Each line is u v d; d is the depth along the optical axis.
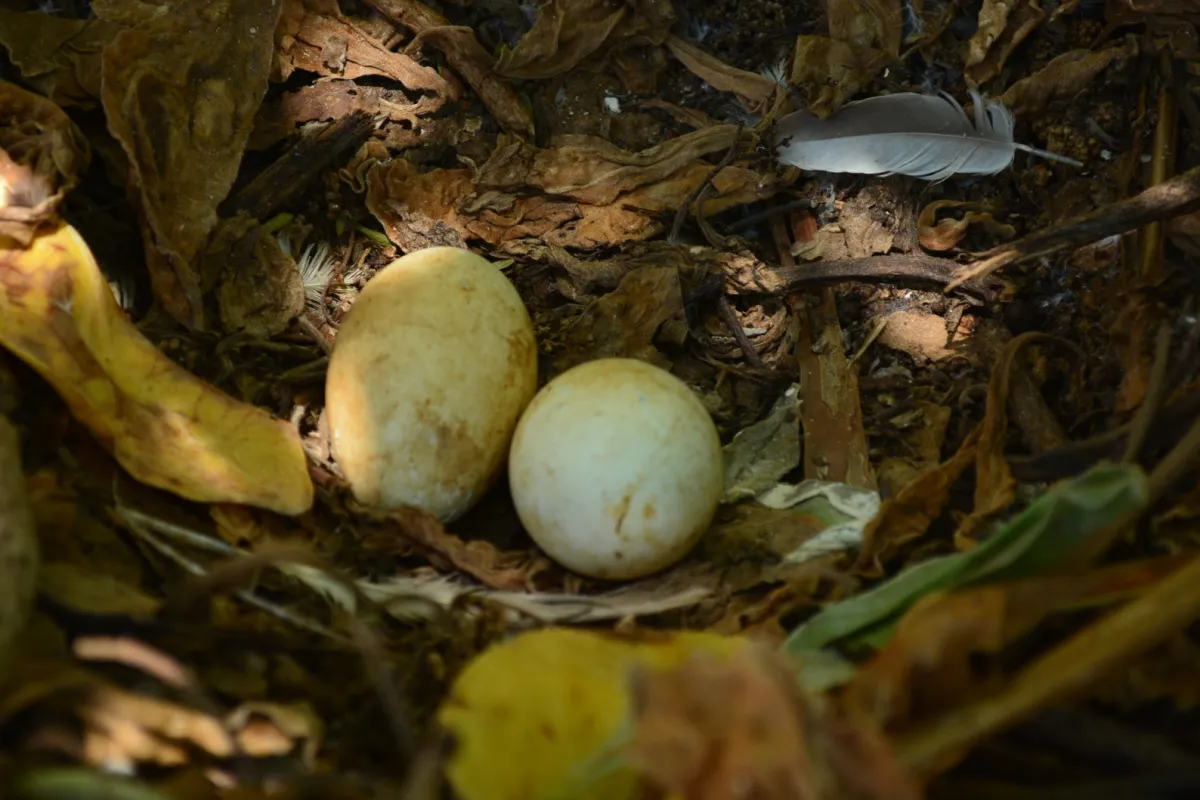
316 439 0.62
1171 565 0.54
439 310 0.59
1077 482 0.54
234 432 0.59
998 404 0.60
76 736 0.53
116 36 0.62
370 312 0.60
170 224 0.62
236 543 0.59
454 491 0.60
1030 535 0.54
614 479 0.58
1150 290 0.62
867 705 0.53
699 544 0.60
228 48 0.63
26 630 0.54
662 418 0.58
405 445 0.59
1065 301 0.64
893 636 0.54
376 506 0.60
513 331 0.60
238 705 0.55
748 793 0.49
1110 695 0.54
